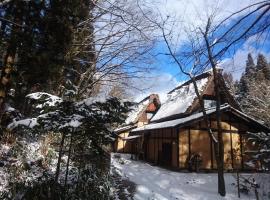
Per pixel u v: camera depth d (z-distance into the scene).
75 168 8.67
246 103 27.06
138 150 25.81
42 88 11.44
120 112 6.52
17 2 9.76
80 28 12.42
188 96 23.44
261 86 24.89
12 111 10.16
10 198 6.35
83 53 13.66
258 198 12.05
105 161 10.18
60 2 10.82
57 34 10.91
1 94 9.88
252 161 15.16
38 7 10.38
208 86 22.09
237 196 12.29
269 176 14.32
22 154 8.66
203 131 19.44
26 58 10.70
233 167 19.38
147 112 33.53
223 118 20.05
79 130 6.68
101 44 12.55
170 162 19.91
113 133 6.89
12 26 9.82
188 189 13.02
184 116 21.67
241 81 30.61
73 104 6.32
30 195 6.26
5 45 10.63
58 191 6.49
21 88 11.91
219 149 12.77
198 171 18.23
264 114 25.17
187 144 19.02
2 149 8.60
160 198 10.58
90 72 13.34
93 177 8.63
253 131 20.44
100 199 7.55
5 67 10.08
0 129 9.36
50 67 10.76
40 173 8.03
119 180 12.25
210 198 11.68
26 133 10.07
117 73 13.17
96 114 6.23
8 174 7.51
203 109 13.62
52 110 6.39
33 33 10.45
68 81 7.57
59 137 10.11
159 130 22.73
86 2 11.47
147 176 15.17
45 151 9.28
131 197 9.66
